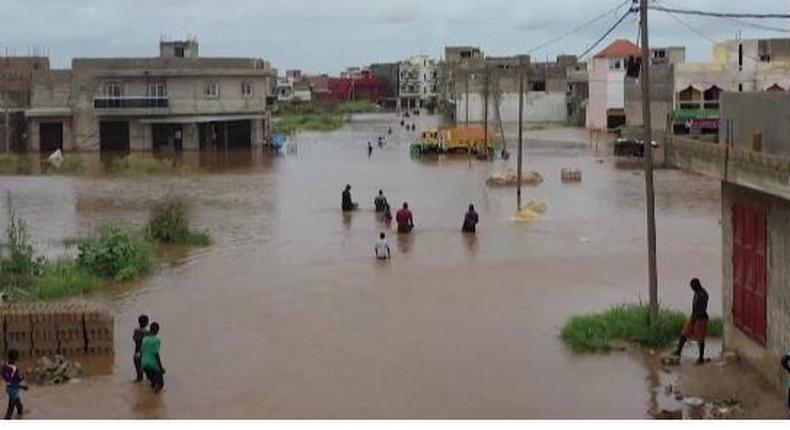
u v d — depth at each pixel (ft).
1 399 62.23
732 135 62.44
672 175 203.92
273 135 299.99
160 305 88.07
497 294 91.15
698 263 105.50
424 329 78.48
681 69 258.98
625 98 328.90
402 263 107.45
